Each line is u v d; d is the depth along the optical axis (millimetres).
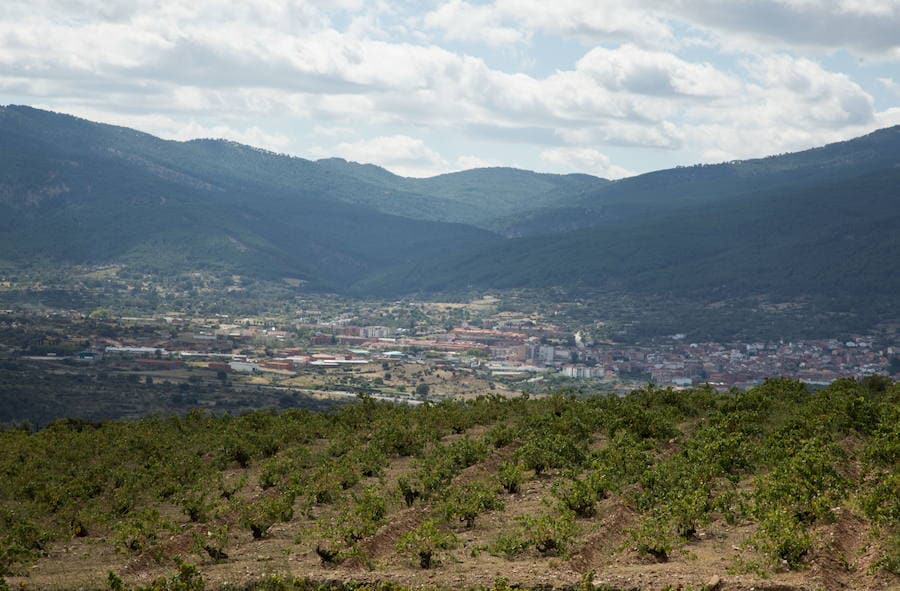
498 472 45781
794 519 31031
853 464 44406
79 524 41000
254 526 37594
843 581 27109
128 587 30125
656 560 30828
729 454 44656
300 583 29297
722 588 26562
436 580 29094
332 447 58781
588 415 61844
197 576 29812
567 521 33500
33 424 128500
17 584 31359
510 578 28828
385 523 35375
